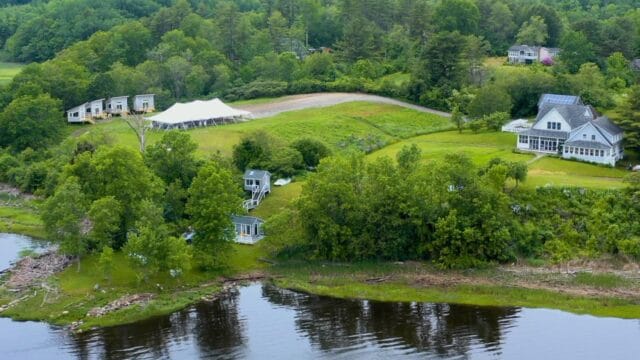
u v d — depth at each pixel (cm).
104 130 17138
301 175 14012
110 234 11350
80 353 8925
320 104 18888
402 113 18200
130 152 11719
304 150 14512
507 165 12125
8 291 10569
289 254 11581
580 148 13925
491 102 16875
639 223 11369
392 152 15412
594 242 11106
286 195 13212
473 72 19675
